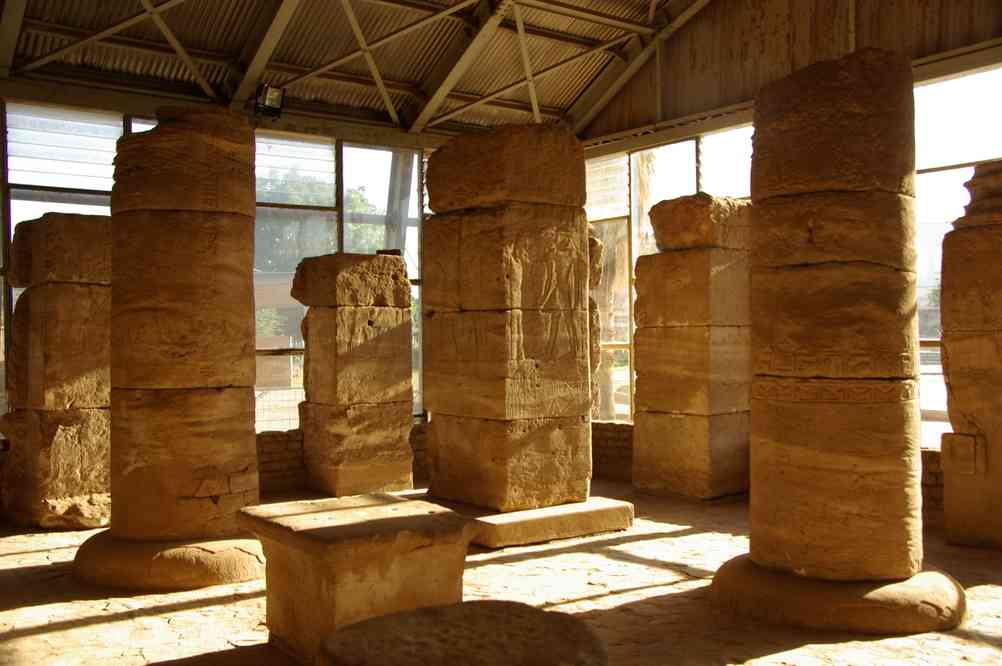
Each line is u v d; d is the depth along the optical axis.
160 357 6.66
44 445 8.77
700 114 12.83
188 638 5.38
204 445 6.73
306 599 4.81
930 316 10.91
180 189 6.70
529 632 3.54
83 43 10.93
